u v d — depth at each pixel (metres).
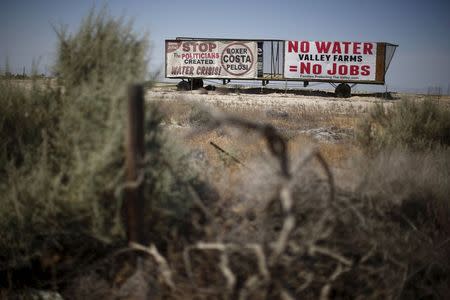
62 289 3.64
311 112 18.41
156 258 2.86
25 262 3.76
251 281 2.46
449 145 8.84
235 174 4.29
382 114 10.09
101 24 4.07
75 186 3.38
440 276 3.86
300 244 2.96
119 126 3.33
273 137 2.38
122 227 3.39
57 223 3.55
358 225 3.68
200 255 3.04
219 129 10.30
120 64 3.89
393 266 3.67
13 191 3.49
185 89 38.91
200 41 37.94
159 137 3.76
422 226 4.39
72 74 3.95
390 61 36.44
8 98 4.17
